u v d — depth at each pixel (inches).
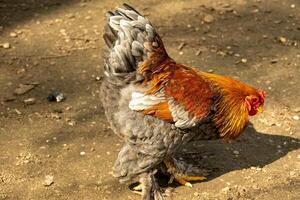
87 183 242.8
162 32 350.3
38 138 267.6
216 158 258.8
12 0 381.7
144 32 218.8
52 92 297.7
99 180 244.5
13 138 267.1
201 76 229.3
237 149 264.4
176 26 356.8
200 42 342.0
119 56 217.3
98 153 259.1
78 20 362.3
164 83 220.1
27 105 289.4
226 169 252.2
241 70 316.5
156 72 220.8
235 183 243.9
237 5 380.5
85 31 351.9
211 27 356.8
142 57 219.1
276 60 325.4
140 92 219.3
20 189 239.1
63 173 247.8
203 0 385.4
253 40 344.5
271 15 370.3
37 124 276.5
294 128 276.1
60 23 358.6
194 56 328.5
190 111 219.9
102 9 374.6
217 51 333.4
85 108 287.7
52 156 257.1
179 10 373.1
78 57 327.3
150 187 236.5
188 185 243.9
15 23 357.4
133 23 217.5
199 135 233.1
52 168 250.4
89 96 296.5
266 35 349.4
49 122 277.9
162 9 374.3
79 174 247.4
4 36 344.2
